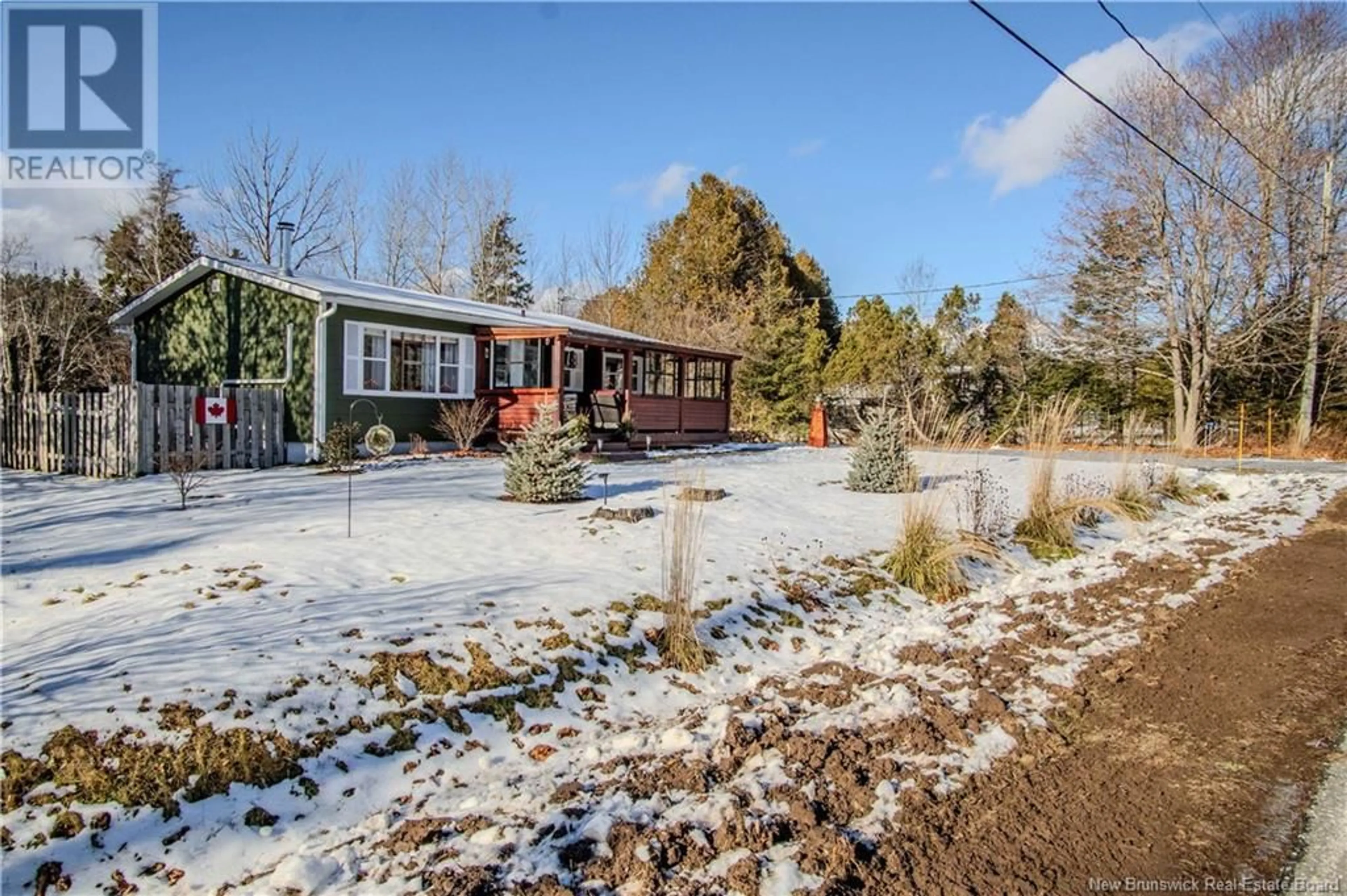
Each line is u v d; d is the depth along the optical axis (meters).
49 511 7.62
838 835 2.47
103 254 27.50
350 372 13.36
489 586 4.94
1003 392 26.56
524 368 17.11
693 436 18.83
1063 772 3.01
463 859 2.37
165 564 5.31
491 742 3.42
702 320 30.23
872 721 3.46
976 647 4.60
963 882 2.26
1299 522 9.24
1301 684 4.00
